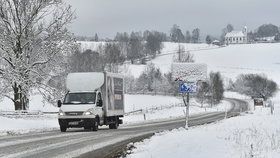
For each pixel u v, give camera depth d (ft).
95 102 95.91
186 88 85.61
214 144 51.47
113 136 76.48
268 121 102.27
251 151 41.70
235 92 512.63
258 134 66.18
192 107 280.31
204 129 83.30
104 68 307.99
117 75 109.09
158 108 240.94
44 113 135.74
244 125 93.04
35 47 132.05
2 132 86.22
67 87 99.76
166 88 390.21
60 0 130.31
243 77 499.51
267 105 321.32
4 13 126.93
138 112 213.05
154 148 53.67
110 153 50.90
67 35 132.57
